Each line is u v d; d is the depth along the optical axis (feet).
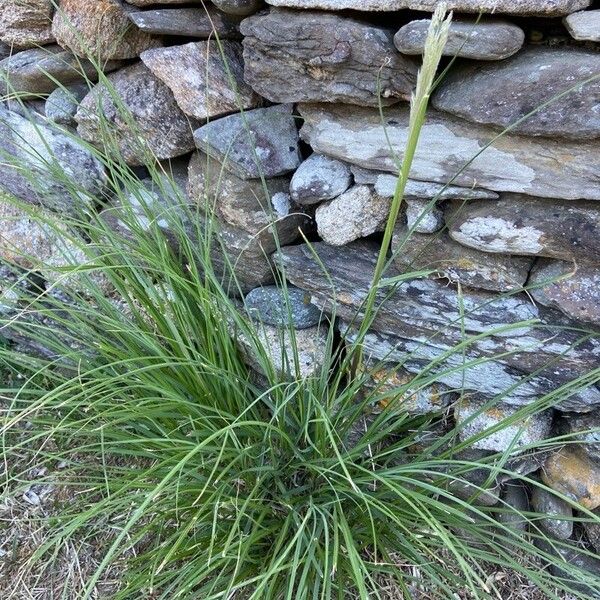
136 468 3.27
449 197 2.61
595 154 2.28
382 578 3.06
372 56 2.40
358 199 2.82
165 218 3.28
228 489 2.88
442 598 3.02
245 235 3.10
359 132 2.64
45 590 3.16
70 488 3.52
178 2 2.84
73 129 3.50
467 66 2.39
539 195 2.43
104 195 3.39
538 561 3.18
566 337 2.68
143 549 3.22
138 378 2.67
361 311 3.02
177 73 2.94
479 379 2.95
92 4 2.98
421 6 2.30
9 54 3.66
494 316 2.76
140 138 3.19
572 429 2.98
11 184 3.62
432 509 2.88
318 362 3.14
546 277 2.61
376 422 2.94
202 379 2.89
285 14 2.52
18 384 3.91
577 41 2.31
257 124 2.91
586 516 3.03
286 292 2.76
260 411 3.35
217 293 3.13
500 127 2.38
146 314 3.26
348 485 2.78
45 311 2.88
